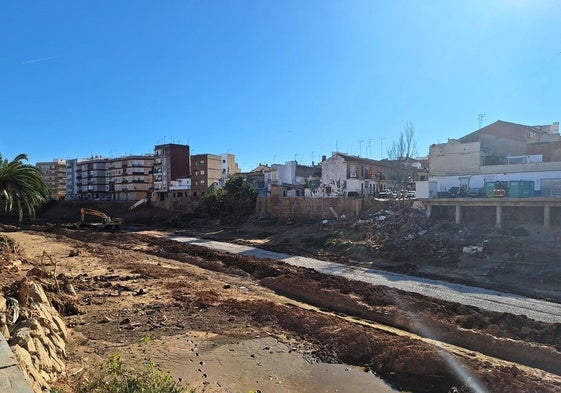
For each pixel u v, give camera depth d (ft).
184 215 249.34
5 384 17.93
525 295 76.95
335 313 68.69
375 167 230.27
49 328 43.01
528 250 95.50
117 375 33.73
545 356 45.55
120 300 66.69
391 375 43.19
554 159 150.51
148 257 126.31
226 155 340.59
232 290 79.77
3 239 130.21
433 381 41.39
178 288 77.00
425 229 124.98
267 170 284.41
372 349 47.57
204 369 42.93
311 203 184.14
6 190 128.26
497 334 52.70
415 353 44.50
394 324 61.21
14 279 59.41
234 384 39.99
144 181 378.94
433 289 81.71
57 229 218.18
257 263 107.04
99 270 95.35
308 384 40.83
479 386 39.19
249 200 218.79
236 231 190.39
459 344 52.85
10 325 37.47
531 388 37.45
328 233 149.28
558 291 77.92
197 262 118.01
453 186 146.10
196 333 53.26
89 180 415.44
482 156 153.79
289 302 74.08
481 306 69.41
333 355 47.93
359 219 156.15
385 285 85.71
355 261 116.26
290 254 130.31
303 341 52.21
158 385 30.86
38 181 135.44
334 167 213.05
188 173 341.82
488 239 106.73
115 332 51.78
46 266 96.07
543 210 110.32
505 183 127.34
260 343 51.03
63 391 30.07
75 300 63.77
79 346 46.03
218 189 241.76
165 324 55.98
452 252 105.70
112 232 209.97
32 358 32.19
